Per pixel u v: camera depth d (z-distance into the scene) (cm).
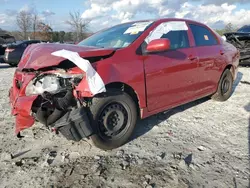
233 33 988
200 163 272
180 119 404
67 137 268
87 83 261
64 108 267
